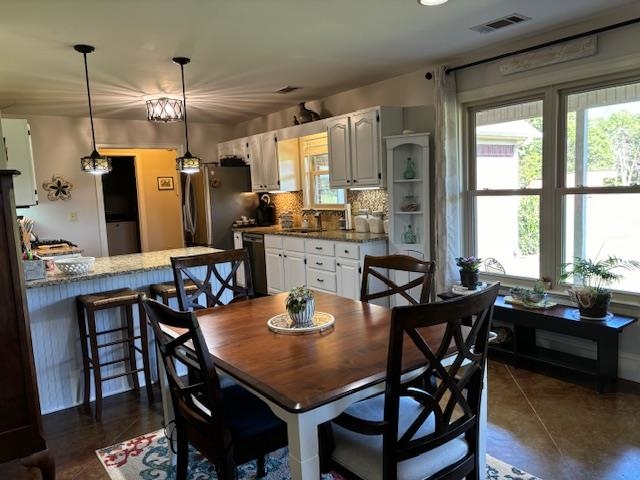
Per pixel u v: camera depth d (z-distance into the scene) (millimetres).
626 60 3039
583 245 3469
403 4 2775
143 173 7695
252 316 2311
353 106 5160
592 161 3369
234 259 2920
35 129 5660
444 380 1514
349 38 3363
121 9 2645
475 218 4180
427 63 4148
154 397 3264
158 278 3559
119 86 4430
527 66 3551
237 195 6602
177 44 3309
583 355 3438
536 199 3717
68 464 2441
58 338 3141
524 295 3414
